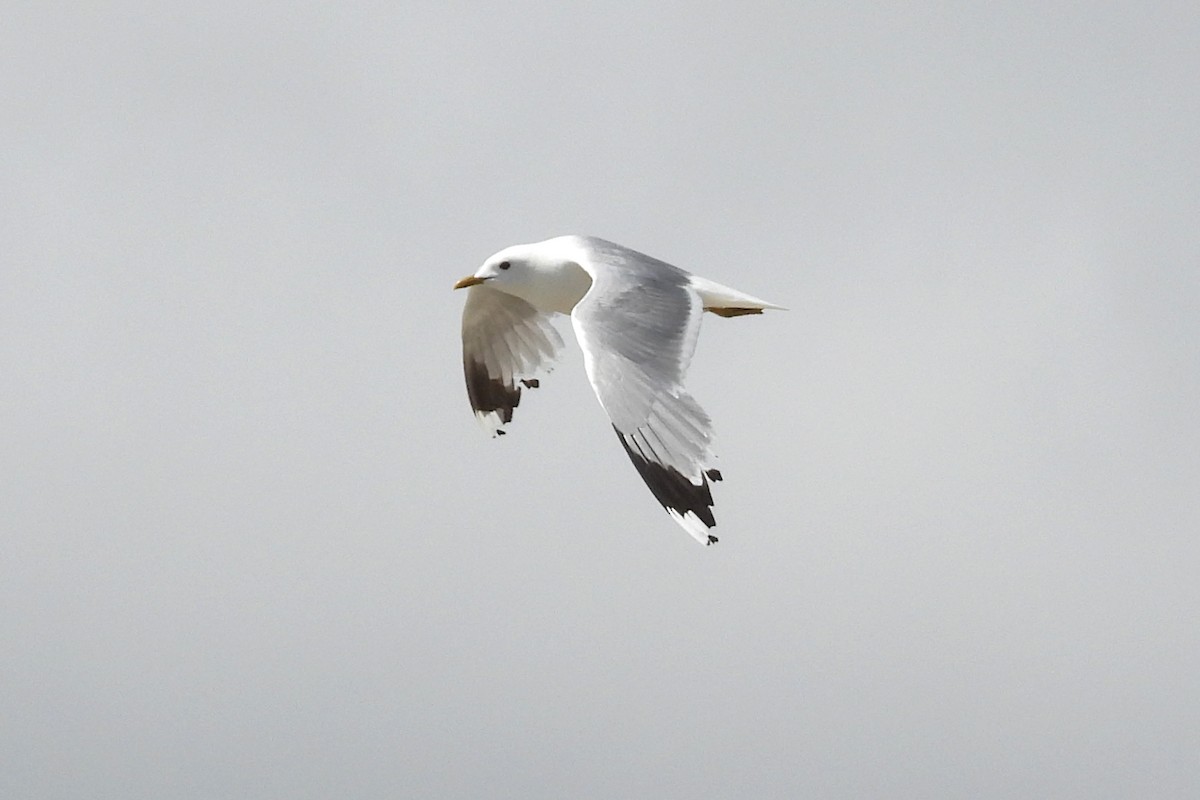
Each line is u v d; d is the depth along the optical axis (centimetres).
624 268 1269
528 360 1482
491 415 1509
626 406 1164
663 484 1152
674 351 1187
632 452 1159
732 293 1260
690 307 1217
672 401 1162
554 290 1351
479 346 1484
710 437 1148
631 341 1188
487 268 1354
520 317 1462
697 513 1141
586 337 1193
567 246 1338
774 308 1259
